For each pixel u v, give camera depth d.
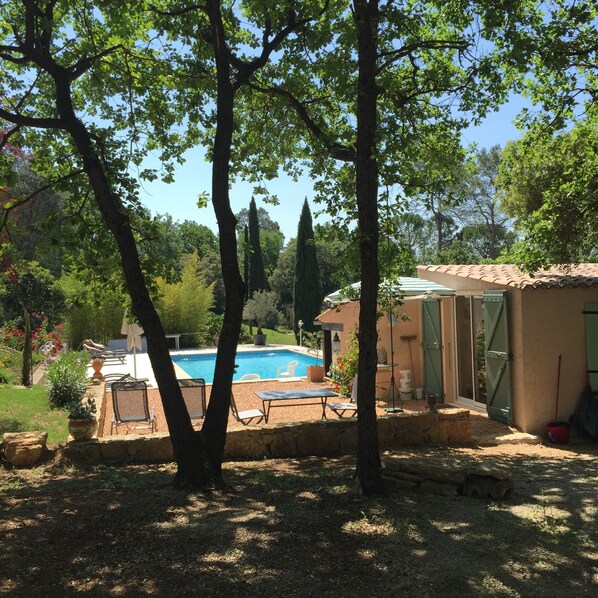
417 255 45.16
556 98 8.95
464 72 7.69
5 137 7.50
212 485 5.75
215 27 6.27
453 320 12.31
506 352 10.14
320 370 15.38
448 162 8.36
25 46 6.21
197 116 8.41
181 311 30.02
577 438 9.66
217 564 3.82
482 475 5.43
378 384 12.73
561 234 9.29
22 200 7.50
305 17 7.16
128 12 7.16
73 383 10.31
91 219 7.43
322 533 4.38
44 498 5.45
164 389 5.82
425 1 7.38
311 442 8.02
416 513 4.86
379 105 8.05
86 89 8.56
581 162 9.29
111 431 9.30
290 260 46.09
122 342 26.69
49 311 25.05
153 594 3.41
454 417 8.91
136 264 5.93
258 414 9.19
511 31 6.31
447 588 3.49
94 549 4.09
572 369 9.93
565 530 4.45
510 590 3.46
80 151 6.23
